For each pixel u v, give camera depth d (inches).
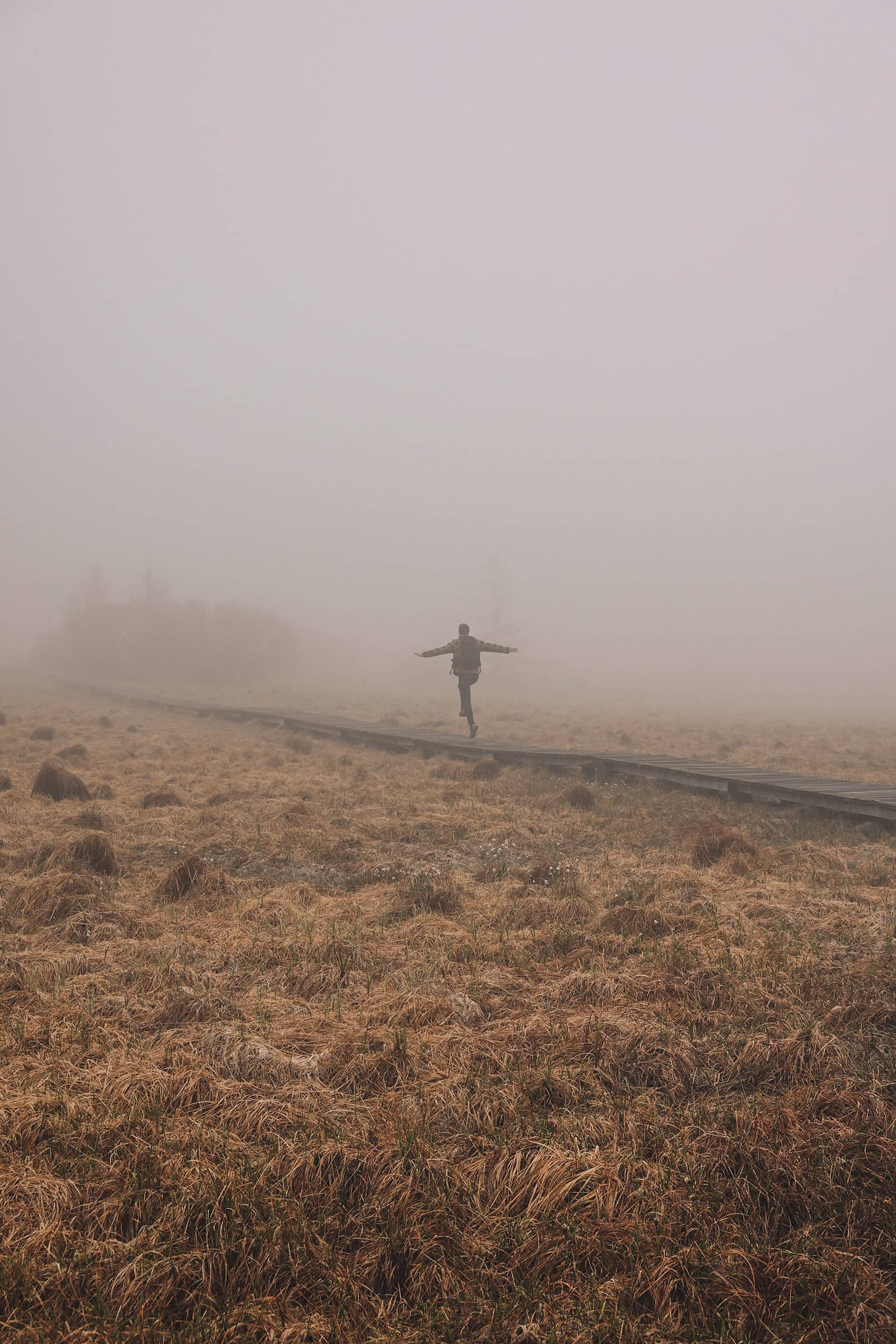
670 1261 88.7
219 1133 111.2
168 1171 102.3
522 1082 126.6
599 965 176.7
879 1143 109.2
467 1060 134.7
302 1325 80.7
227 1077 128.3
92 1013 150.0
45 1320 80.0
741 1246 92.7
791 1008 154.3
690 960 175.8
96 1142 110.5
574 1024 145.4
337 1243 92.0
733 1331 81.7
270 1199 97.1
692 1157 106.4
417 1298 85.0
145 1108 117.6
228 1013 151.9
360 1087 127.3
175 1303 85.1
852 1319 82.9
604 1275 88.9
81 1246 90.2
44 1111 116.6
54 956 176.7
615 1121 115.7
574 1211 96.7
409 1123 114.2
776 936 191.8
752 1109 118.0
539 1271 88.5
